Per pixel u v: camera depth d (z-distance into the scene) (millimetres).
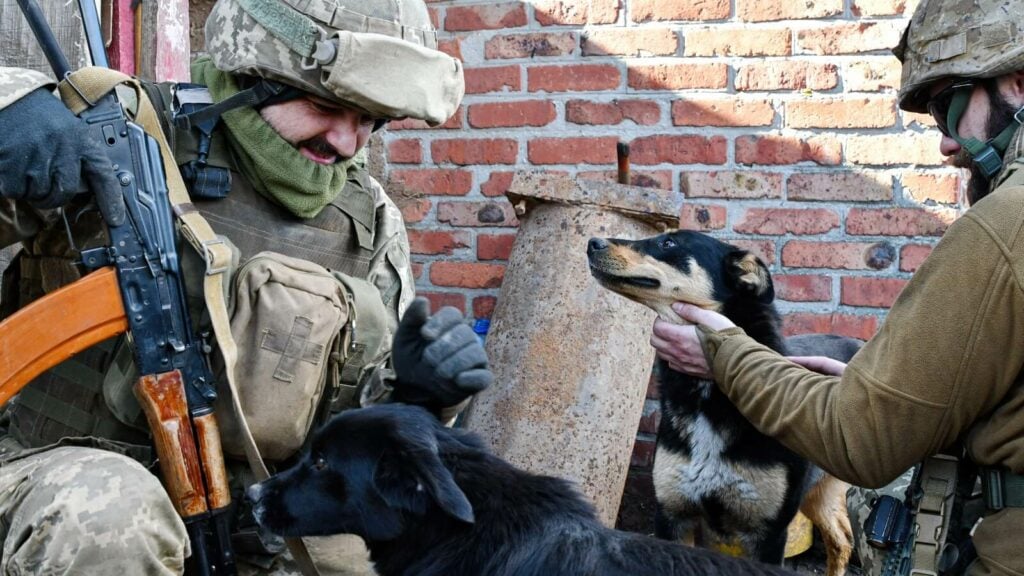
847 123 3803
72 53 2900
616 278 3029
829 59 3801
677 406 3064
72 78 1916
